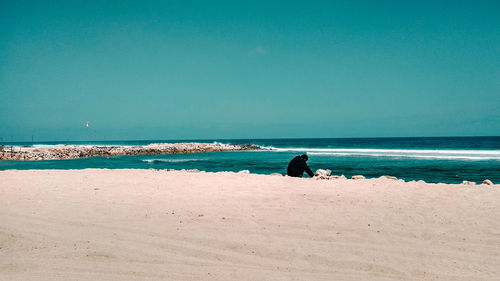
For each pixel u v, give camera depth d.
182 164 28.31
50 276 3.50
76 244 4.50
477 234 4.67
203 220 5.52
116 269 3.71
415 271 3.65
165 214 5.90
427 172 18.34
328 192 7.41
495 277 3.47
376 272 3.64
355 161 27.22
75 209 6.30
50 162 32.19
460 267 3.73
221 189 8.04
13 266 3.77
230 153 50.53
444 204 6.13
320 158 31.89
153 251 4.27
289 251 4.24
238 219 5.55
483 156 30.20
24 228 5.20
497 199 6.33
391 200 6.53
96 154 44.72
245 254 4.16
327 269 3.73
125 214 5.93
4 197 7.41
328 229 5.01
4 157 36.12
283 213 5.85
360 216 5.57
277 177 9.90
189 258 4.05
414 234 4.74
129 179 9.88
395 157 31.31
